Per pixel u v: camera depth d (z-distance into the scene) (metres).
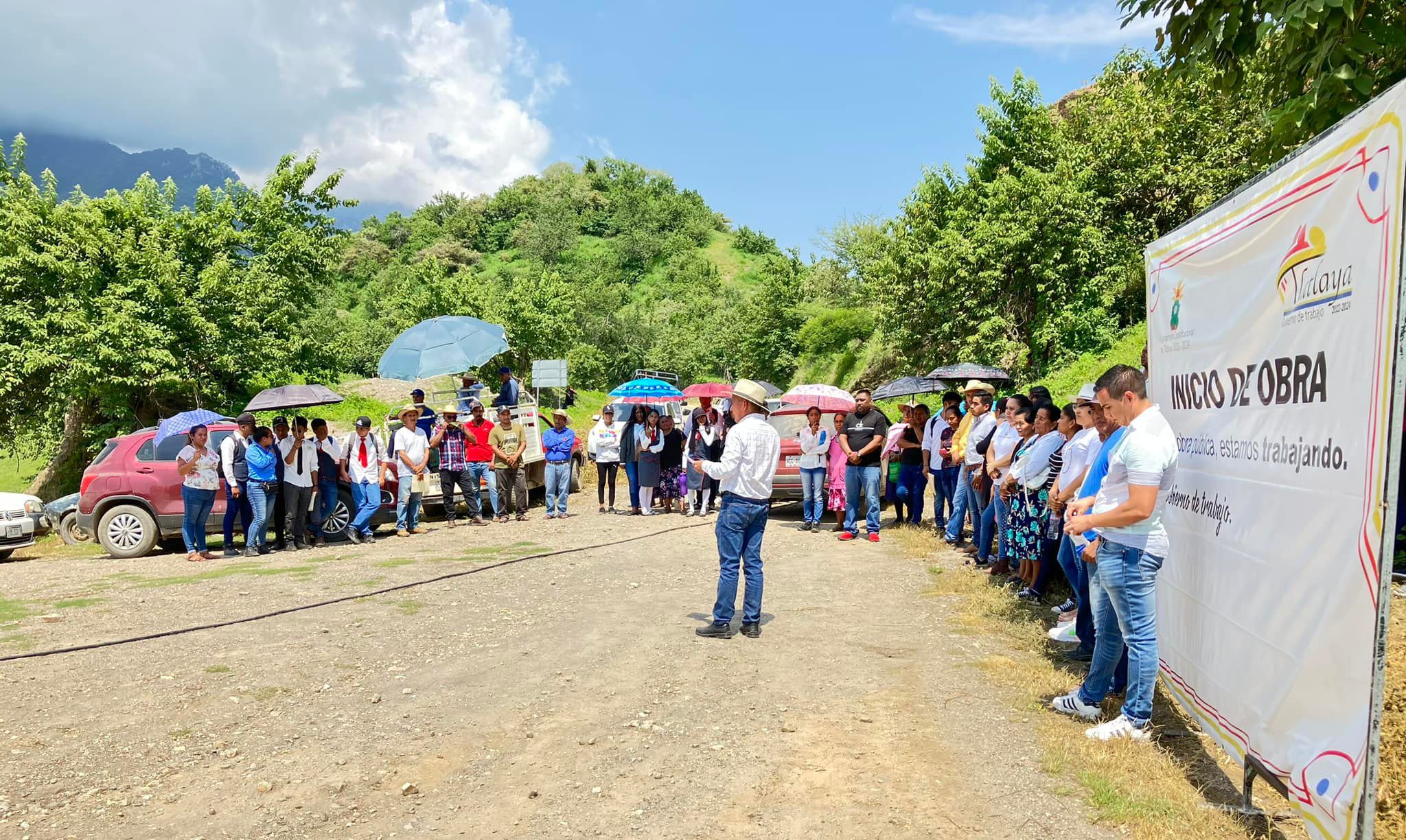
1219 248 4.27
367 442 12.13
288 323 21.12
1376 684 2.76
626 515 14.44
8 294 17.98
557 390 43.25
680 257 132.62
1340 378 3.04
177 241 19.67
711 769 4.20
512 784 4.05
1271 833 3.52
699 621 7.11
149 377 18.14
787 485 13.16
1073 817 3.68
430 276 45.38
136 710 5.03
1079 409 5.91
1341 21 5.16
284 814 3.75
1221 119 20.83
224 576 9.39
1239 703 3.84
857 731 4.68
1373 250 2.84
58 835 3.54
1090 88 28.53
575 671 5.76
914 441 11.90
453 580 8.88
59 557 12.69
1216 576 4.16
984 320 22.91
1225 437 4.11
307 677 5.64
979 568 8.98
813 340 46.66
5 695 5.29
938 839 3.49
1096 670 4.75
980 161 26.56
